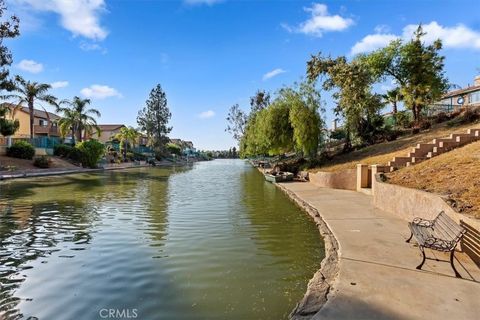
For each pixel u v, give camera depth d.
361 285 5.03
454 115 24.75
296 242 8.64
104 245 8.38
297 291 5.61
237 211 13.22
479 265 5.81
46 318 4.75
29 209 13.57
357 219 10.09
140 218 11.80
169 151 96.94
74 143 47.69
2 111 37.19
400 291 4.81
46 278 6.22
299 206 14.11
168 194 18.92
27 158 35.16
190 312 4.88
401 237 7.87
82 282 6.03
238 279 6.15
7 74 18.05
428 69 28.52
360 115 27.59
